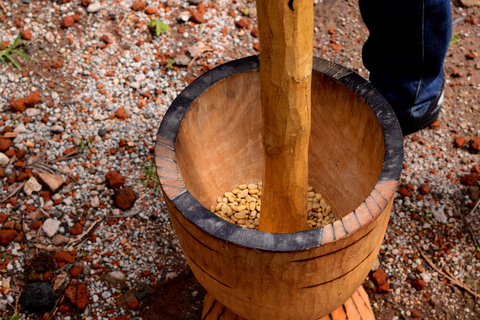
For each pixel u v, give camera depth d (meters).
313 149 2.24
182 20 3.53
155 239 2.69
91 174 2.91
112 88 3.23
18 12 3.53
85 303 2.46
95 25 3.48
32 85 3.23
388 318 2.45
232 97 2.04
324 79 1.94
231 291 1.66
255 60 2.02
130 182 2.88
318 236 1.43
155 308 2.48
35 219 2.73
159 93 3.22
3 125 3.07
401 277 2.56
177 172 1.66
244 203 2.31
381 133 1.73
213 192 2.26
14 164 2.93
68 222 2.73
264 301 1.64
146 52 3.39
